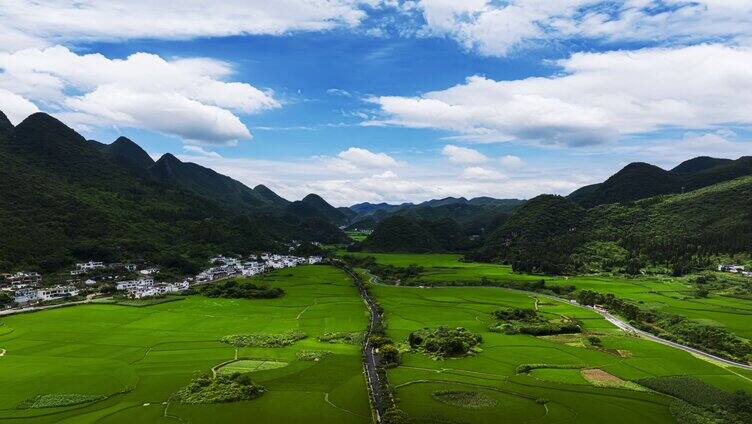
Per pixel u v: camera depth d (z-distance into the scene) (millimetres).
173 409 89375
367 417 87562
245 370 111250
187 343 132000
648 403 94375
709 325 145250
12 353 120625
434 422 85750
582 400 95438
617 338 140875
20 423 83062
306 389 100500
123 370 109250
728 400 93875
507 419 87188
